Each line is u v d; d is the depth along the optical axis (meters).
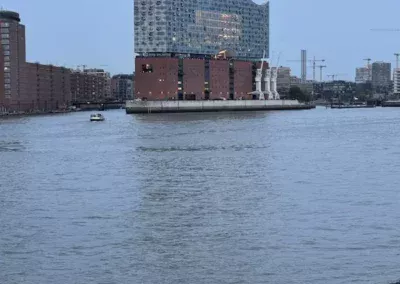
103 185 62.31
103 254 37.22
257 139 115.69
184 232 41.91
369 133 130.00
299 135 125.69
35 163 83.12
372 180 62.28
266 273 33.69
